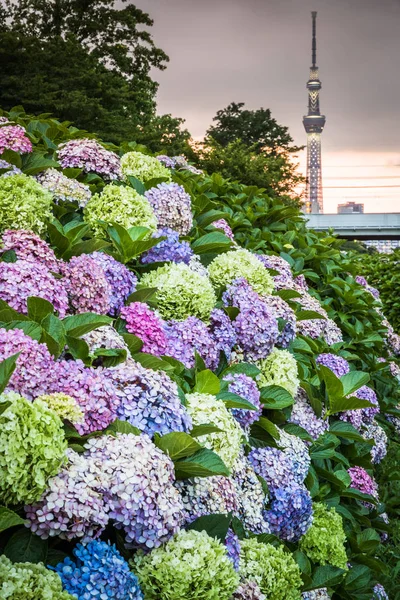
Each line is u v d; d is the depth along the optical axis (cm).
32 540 193
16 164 385
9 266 263
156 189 394
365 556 377
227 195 664
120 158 484
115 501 197
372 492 415
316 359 409
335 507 371
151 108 3388
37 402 194
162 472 205
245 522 271
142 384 234
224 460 253
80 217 373
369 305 639
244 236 570
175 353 290
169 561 203
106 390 219
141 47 3325
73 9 3238
